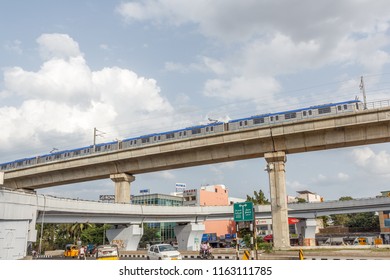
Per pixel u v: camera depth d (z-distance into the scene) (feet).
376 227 343.05
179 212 210.79
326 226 367.25
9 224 74.08
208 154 170.09
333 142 147.84
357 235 286.66
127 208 184.14
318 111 154.71
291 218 249.34
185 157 174.60
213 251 144.36
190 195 311.47
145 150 179.52
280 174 155.53
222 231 308.19
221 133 162.61
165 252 88.33
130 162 187.11
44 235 279.49
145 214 193.06
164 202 302.04
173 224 303.89
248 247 151.74
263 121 165.99
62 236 294.46
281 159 156.46
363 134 143.33
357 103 149.79
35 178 213.66
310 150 157.48
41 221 154.92
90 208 167.02
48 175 209.36
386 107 136.87
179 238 221.05
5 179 219.82
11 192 74.28
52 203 147.13
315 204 233.35
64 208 153.89
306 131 147.84
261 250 132.26
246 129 158.71
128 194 191.21
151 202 298.15
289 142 155.02
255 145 160.76
